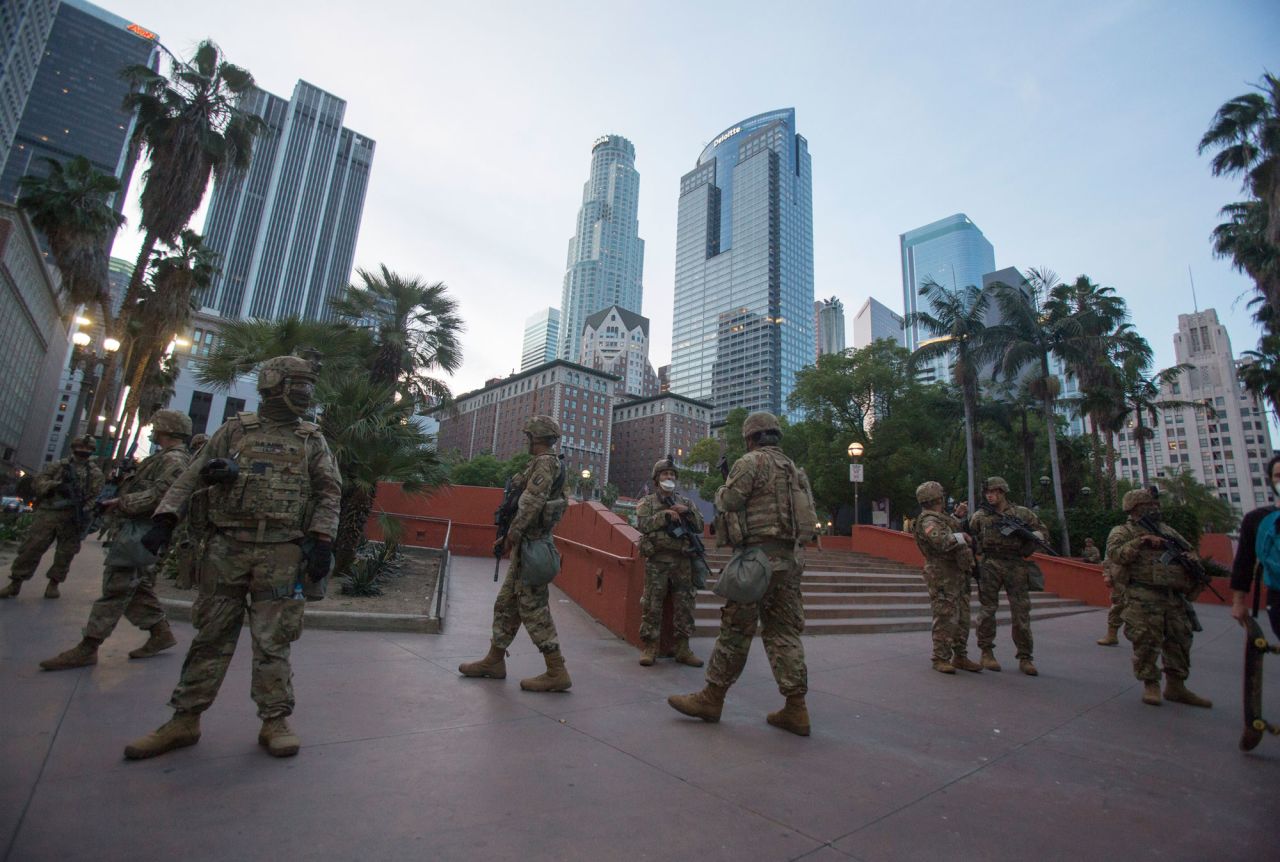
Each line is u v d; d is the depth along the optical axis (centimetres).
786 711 397
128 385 2448
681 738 367
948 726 436
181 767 276
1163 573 551
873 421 4144
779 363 19262
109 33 14650
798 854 234
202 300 2458
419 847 220
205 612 308
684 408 14125
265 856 206
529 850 223
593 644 657
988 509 712
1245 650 399
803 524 403
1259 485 10562
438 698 414
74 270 2333
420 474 1035
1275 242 2391
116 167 14238
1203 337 11669
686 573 605
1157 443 11662
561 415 12231
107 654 462
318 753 304
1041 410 3816
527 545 459
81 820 221
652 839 238
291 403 332
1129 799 316
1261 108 2300
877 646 790
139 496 431
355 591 817
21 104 9088
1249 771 371
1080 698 557
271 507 312
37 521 634
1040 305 3136
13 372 4138
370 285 1666
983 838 260
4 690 359
